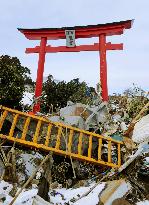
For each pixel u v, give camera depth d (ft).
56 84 75.36
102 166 33.47
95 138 35.14
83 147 33.88
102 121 41.60
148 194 25.70
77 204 25.14
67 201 26.48
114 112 59.21
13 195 27.22
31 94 81.66
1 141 31.30
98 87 60.49
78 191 28.53
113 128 42.16
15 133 32.78
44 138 32.81
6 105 59.52
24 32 69.51
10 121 32.17
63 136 32.45
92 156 34.81
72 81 76.07
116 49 65.00
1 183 29.63
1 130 32.94
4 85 58.23
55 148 31.89
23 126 32.55
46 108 72.23
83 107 41.55
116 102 71.72
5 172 30.40
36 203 22.29
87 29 66.03
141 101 57.26
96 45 66.39
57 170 33.65
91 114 40.75
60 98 72.23
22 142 31.30
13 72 58.85
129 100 63.10
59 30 67.51
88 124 40.09
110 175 30.30
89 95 73.20
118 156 33.19
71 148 33.47
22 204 25.05
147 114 34.91
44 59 67.97
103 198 24.72
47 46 68.95
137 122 32.48
